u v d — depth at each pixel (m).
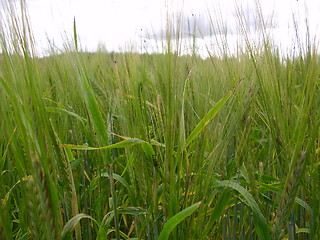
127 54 2.49
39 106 1.63
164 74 1.95
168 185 1.92
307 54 2.29
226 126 2.32
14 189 2.75
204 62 2.89
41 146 1.56
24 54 1.57
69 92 3.25
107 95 3.14
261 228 2.03
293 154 1.90
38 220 1.59
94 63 4.07
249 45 2.35
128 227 3.60
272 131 2.20
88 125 2.74
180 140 1.95
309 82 1.95
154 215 2.16
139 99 2.19
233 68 2.64
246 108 2.33
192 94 2.50
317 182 2.29
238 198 2.31
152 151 2.03
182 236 2.05
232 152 2.75
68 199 2.21
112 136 2.72
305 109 1.91
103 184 3.09
